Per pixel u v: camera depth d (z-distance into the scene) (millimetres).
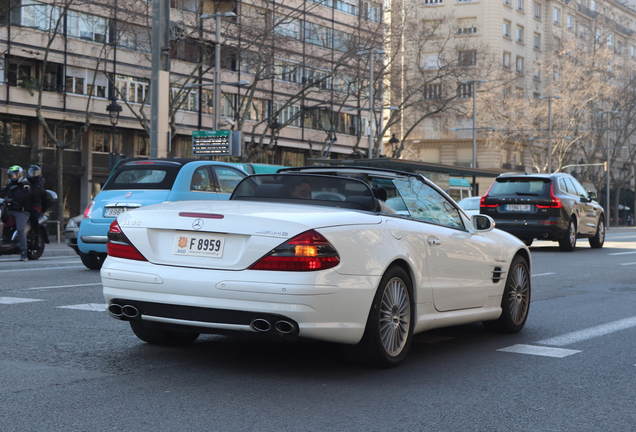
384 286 5371
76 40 41312
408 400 4695
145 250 5293
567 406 4641
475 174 44094
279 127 43375
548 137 59875
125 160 13094
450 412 4441
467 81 54062
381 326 5438
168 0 23641
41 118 35625
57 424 4023
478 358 6105
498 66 60500
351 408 4461
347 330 5086
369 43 47250
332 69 47000
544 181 19688
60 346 6102
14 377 5047
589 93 60156
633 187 93875
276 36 40750
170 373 5262
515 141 63281
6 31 38281
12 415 4176
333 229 5059
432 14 70875
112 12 39219
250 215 5086
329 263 4949
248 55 40406
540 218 19438
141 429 3961
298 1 52344
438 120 69500
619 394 4973
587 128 67562
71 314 7711
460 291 6426
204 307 4992
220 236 5098
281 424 4102
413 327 5758
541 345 6738
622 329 7648
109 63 43062
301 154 57125
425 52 69875
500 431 4086
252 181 6316
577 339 7055
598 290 11148
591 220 21562
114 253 5457
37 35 39594
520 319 7457
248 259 4957
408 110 68438
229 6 46625
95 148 44094
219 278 4965
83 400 4508
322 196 6031
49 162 41906
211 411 4324
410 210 6191
